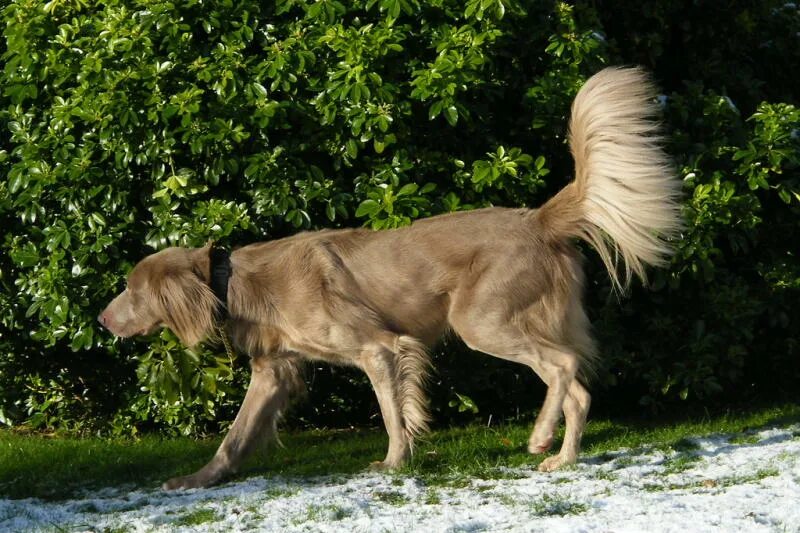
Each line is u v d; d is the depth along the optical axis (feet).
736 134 39.04
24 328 39.47
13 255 37.24
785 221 41.75
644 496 25.61
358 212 34.55
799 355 44.68
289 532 23.85
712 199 36.73
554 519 23.35
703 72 43.62
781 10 45.37
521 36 37.68
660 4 42.14
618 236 30.32
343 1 35.50
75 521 27.09
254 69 34.53
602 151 30.32
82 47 35.50
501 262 30.58
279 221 36.42
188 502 28.60
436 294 31.48
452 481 29.32
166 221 35.53
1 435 42.42
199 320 31.81
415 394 31.45
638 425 39.52
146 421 42.06
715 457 30.71
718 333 39.96
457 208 35.40
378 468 31.30
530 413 41.68
